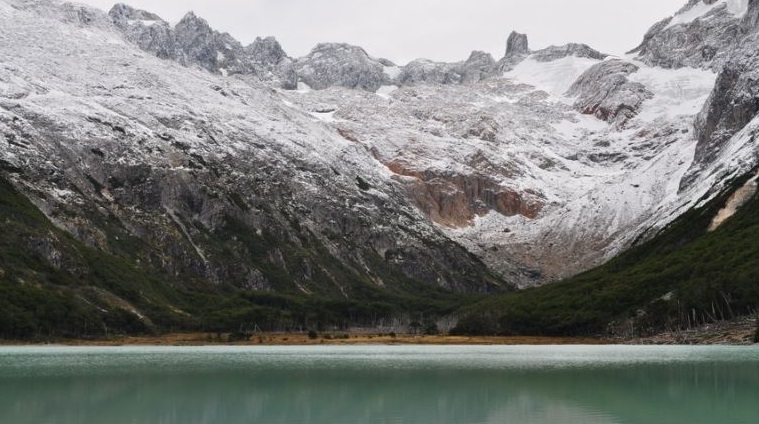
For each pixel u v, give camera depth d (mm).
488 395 108125
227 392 113125
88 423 85688
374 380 130000
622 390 112062
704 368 144625
